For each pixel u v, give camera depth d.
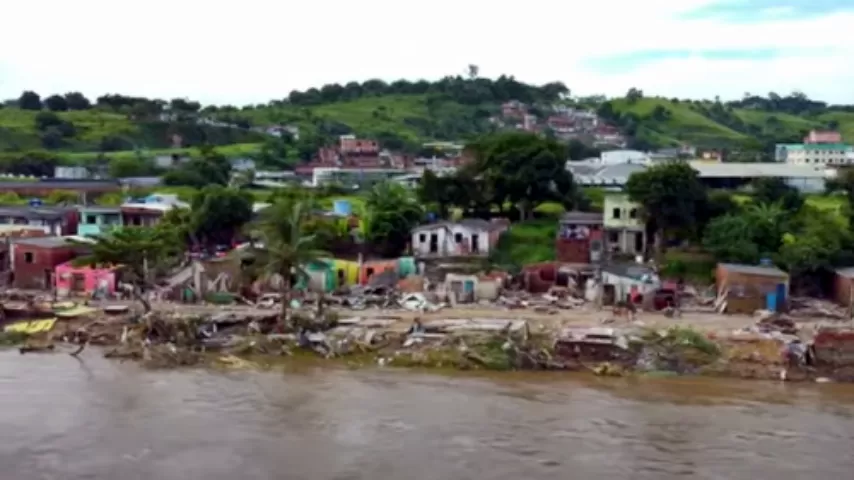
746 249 101.31
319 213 125.56
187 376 71.94
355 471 51.78
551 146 124.31
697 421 62.00
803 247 99.00
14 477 50.31
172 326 81.19
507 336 78.31
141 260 90.44
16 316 87.50
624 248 111.56
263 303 91.88
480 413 63.12
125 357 77.06
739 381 73.00
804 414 64.00
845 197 130.38
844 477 52.00
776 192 129.88
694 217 109.12
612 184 156.12
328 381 71.12
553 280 100.69
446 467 52.53
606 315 88.38
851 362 73.69
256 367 75.00
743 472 52.53
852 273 93.56
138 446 55.50
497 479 50.75
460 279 96.38
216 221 116.06
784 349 74.94
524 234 116.38
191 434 57.81
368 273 101.81
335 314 85.75
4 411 61.78
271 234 84.00
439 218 123.25
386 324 83.56
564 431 59.41
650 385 71.44
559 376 73.94
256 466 52.38
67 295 95.88
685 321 85.94
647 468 52.97
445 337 78.62
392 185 135.62
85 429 58.44
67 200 148.12
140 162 195.62
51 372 72.25
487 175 122.00
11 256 103.94
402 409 63.78
